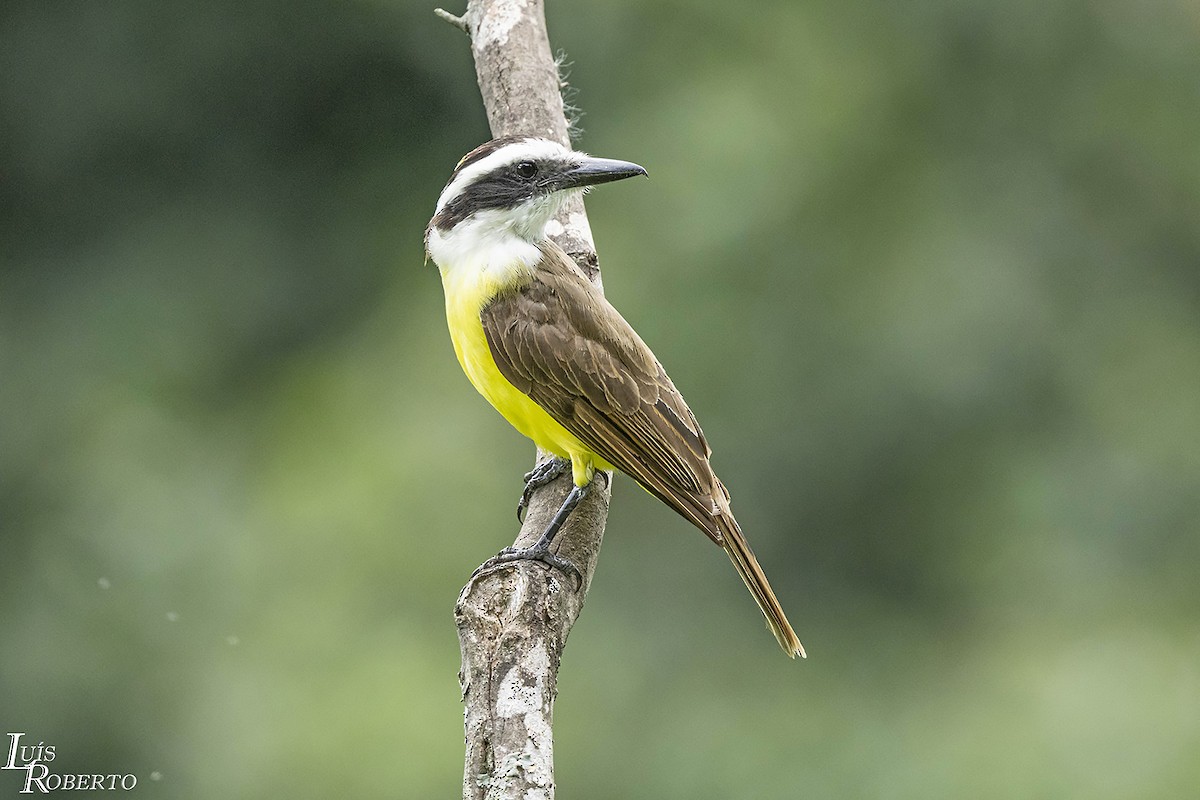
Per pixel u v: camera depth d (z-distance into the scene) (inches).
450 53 747.4
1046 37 724.7
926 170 695.7
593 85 694.5
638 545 601.9
